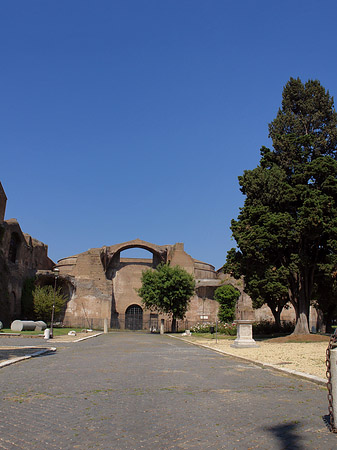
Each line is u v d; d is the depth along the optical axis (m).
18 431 5.46
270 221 27.50
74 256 71.25
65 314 62.12
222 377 10.70
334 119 33.22
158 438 5.20
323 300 35.91
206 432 5.48
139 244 70.25
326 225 26.19
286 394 8.24
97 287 63.88
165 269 54.59
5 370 11.67
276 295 27.66
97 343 26.66
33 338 30.34
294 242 28.20
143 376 10.70
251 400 7.60
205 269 74.06
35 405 7.02
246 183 31.08
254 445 4.97
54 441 5.04
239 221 31.73
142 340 32.50
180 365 13.52
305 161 32.12
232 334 37.41
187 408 6.89
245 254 29.12
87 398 7.65
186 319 63.31
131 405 7.08
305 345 22.62
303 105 34.12
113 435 5.30
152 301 53.75
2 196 50.69
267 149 32.91
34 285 56.31
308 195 28.06
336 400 5.57
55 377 10.33
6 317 46.28
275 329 37.78
